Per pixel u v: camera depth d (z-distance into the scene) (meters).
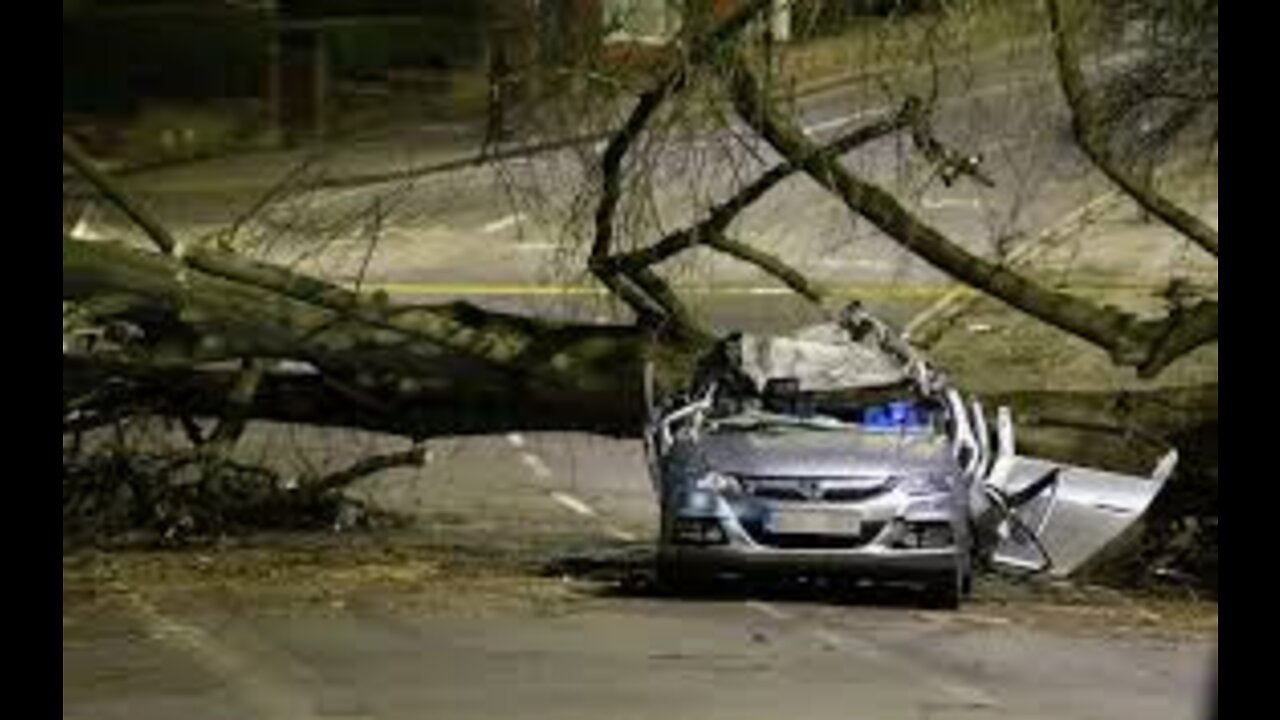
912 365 32.41
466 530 38.06
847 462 29.05
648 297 37.28
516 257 62.16
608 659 24.28
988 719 21.14
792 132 35.47
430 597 29.33
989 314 47.19
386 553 34.38
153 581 30.25
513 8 35.84
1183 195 39.69
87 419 36.28
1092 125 35.91
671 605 29.00
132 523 36.16
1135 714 21.69
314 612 27.69
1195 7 35.41
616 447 49.19
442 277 60.28
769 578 29.38
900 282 56.66
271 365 37.91
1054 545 33.84
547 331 37.41
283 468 42.84
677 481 29.38
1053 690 23.05
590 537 37.50
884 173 40.19
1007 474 33.69
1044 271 53.94
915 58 35.19
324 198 46.12
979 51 37.88
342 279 47.94
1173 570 34.66
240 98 62.75
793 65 35.00
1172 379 45.34
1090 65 36.56
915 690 22.78
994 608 29.97
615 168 35.69
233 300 36.19
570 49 35.28
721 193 40.12
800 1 34.56
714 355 33.31
